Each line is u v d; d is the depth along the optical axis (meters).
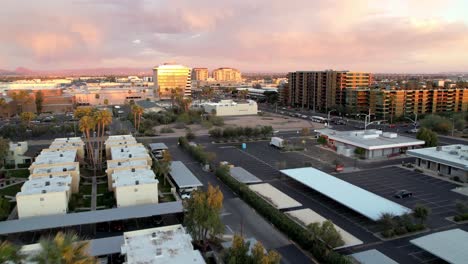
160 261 44.56
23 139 154.75
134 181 76.50
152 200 75.69
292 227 62.59
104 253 52.59
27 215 69.62
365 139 132.00
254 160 119.06
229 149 137.00
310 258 57.00
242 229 66.88
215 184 92.69
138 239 50.41
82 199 82.38
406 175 101.69
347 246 56.75
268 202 75.19
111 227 66.69
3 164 110.00
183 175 93.69
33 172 84.00
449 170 101.00
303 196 83.88
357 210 68.12
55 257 28.23
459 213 74.19
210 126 185.25
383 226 66.44
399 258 56.72
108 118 119.44
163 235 51.69
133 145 112.00
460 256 50.88
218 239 62.53
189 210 58.44
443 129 166.25
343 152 127.25
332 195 76.44
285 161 117.50
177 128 187.25
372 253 55.19
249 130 155.50
